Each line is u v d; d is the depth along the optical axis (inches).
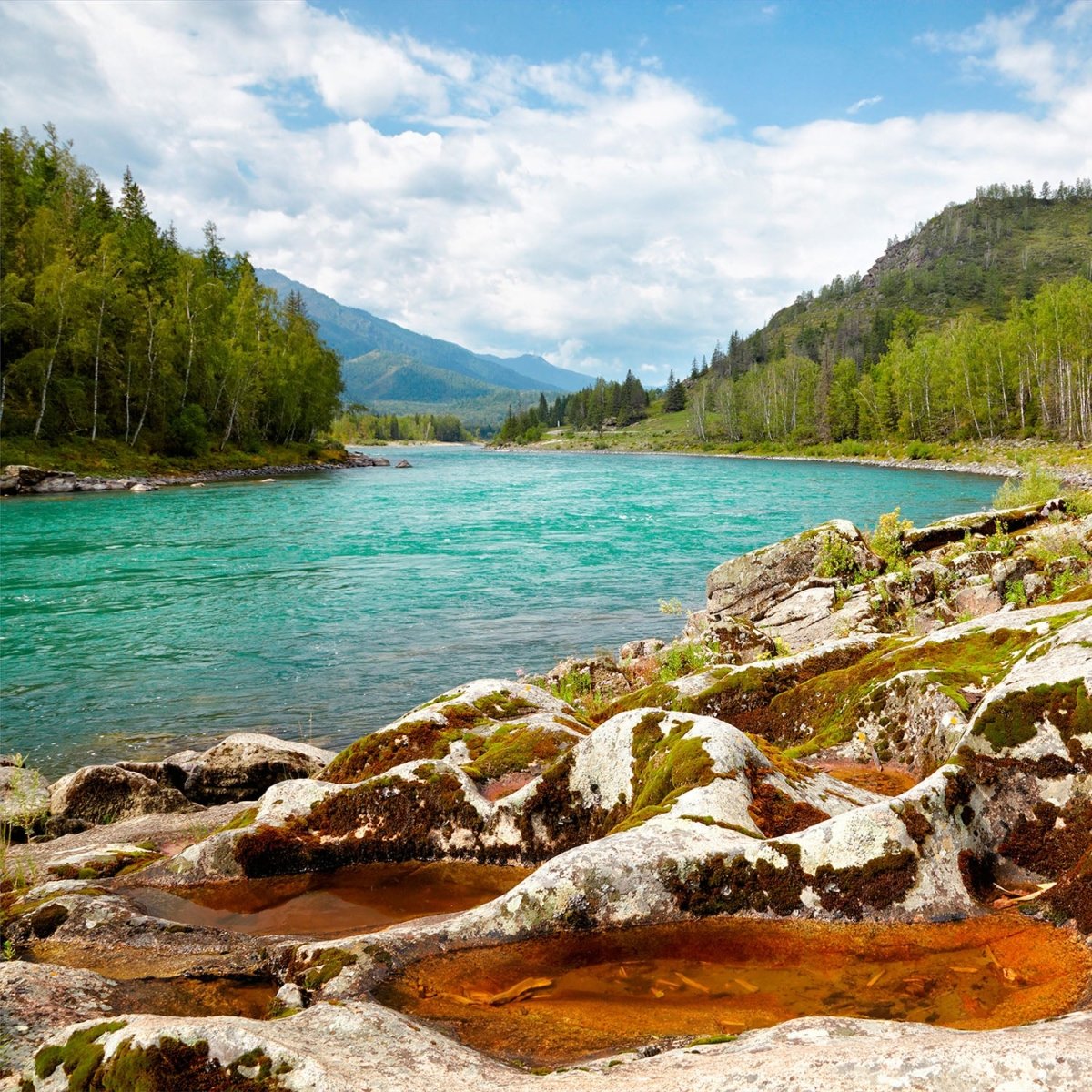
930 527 781.9
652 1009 136.1
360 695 627.8
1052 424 3828.7
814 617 653.3
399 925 187.2
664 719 237.1
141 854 276.8
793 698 343.9
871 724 293.3
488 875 227.6
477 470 3951.8
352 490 2539.4
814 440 5600.4
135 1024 115.0
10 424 2578.7
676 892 167.8
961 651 311.6
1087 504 764.0
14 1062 121.1
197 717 584.7
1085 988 127.3
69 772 491.5
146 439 3024.1
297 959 162.1
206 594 991.0
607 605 927.0
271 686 651.5
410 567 1170.6
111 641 783.7
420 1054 113.9
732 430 6520.7
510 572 1128.8
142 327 2987.2
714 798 194.1
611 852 173.5
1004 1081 87.7
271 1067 104.9
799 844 169.8
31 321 2568.9
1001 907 162.4
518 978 149.9
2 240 2815.0
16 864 278.5
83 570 1147.3
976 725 196.4
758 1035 113.3
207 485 2687.0
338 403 4758.9
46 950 186.1
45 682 661.9
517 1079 106.2
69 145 4116.6
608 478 3191.4
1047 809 180.5
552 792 238.7
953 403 4239.7
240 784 418.3
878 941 153.9
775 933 159.2
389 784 249.6
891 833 169.2
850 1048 99.7
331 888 226.1
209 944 188.2
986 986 136.3
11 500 2079.2
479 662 709.9
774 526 1594.5
